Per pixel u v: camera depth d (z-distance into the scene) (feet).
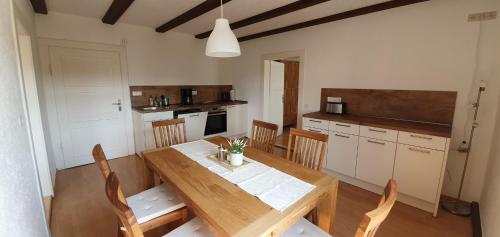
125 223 2.98
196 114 13.76
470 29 7.78
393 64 9.53
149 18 11.39
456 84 8.21
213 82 16.78
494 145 7.24
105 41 11.91
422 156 7.59
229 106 15.49
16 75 4.91
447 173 8.66
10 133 3.83
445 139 7.07
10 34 4.77
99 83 12.00
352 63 10.73
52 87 10.73
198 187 4.61
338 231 6.79
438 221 7.27
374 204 8.23
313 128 10.65
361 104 10.64
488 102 7.68
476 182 8.11
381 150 8.52
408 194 8.05
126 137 13.21
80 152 11.82
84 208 7.88
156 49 13.74
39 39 10.18
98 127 12.23
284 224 3.77
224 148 6.70
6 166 3.39
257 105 15.85
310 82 12.45
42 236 5.26
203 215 3.86
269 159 6.20
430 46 8.59
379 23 9.71
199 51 15.72
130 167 11.48
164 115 12.56
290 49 13.20
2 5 4.26
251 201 4.12
